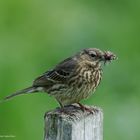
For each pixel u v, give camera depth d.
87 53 15.45
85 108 13.66
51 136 12.97
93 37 20.41
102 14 21.34
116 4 21.86
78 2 21.39
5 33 20.23
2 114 17.95
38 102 18.38
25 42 20.23
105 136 18.47
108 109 19.09
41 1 20.95
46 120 13.02
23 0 20.66
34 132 18.02
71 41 20.33
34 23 20.66
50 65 19.97
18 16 20.56
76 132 12.89
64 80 15.27
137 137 18.58
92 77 15.32
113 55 15.49
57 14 20.95
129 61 20.44
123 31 21.06
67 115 13.09
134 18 21.61
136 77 20.06
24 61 19.55
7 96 16.53
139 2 21.86
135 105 19.36
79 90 15.23
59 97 15.39
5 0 20.48
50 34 20.58
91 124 13.18
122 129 18.64
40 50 20.20
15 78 18.73
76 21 20.77
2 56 19.36
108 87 19.73
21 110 18.08
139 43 20.92
